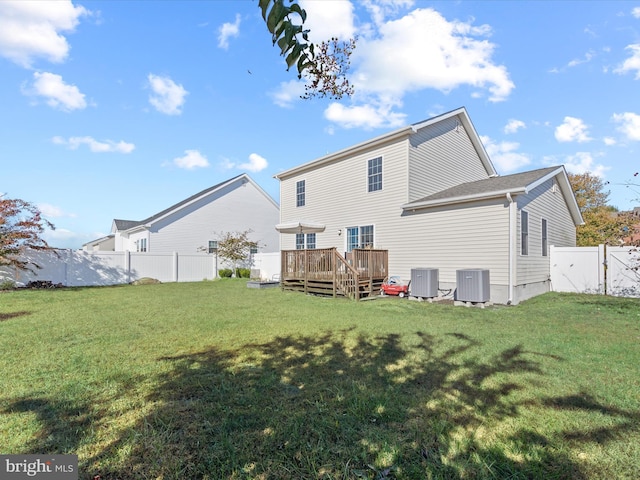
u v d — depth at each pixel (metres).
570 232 13.80
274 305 8.43
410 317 6.71
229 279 18.53
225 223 22.05
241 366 3.73
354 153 12.96
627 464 2.00
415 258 10.84
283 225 13.48
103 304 8.59
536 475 1.91
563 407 2.73
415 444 2.21
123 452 2.10
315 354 4.19
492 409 2.70
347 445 2.20
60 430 2.36
